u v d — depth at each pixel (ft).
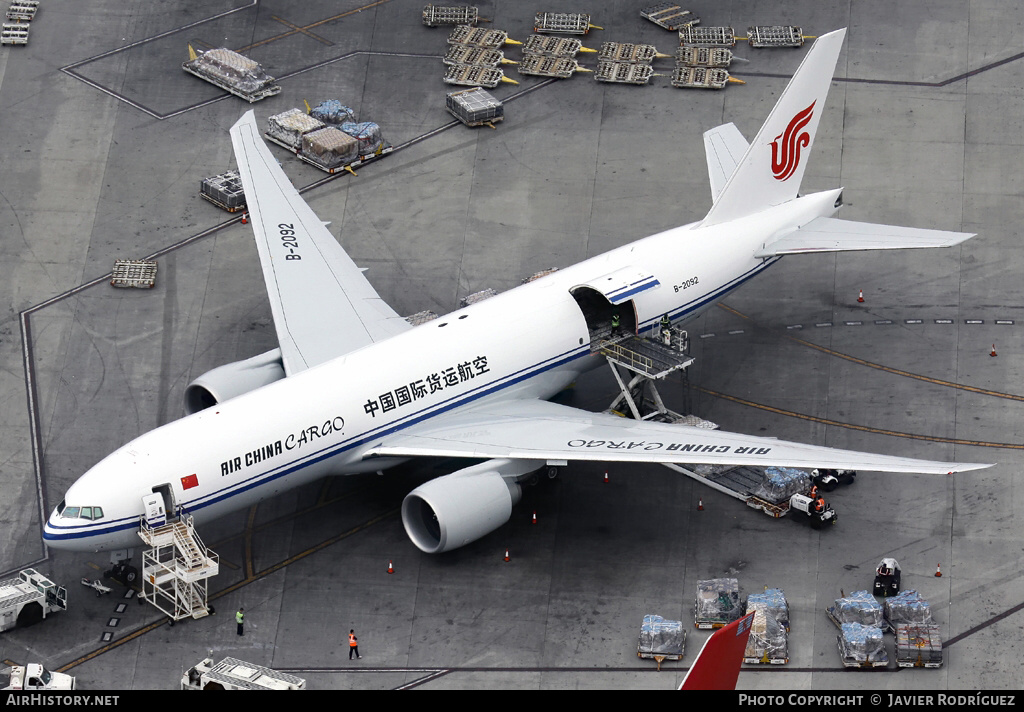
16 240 289.12
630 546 232.32
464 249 289.74
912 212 294.05
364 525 236.43
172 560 220.64
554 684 208.44
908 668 210.79
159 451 216.74
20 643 214.48
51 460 247.70
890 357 269.44
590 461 249.96
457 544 222.69
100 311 276.41
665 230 292.20
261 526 236.22
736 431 255.70
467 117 312.91
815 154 306.35
